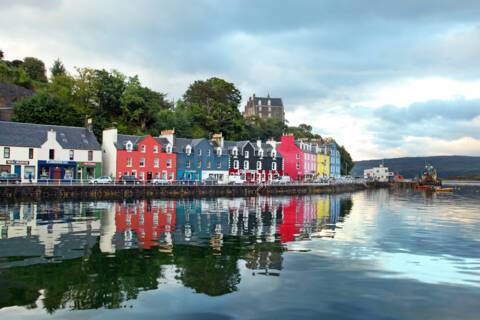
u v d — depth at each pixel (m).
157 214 43.66
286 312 15.05
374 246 26.97
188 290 17.27
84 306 15.42
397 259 23.17
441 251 25.61
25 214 41.47
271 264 21.66
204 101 139.88
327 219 42.38
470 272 20.59
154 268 20.53
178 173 89.00
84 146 75.94
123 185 68.25
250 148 104.00
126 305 15.53
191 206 54.81
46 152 71.38
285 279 18.92
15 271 19.67
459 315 15.06
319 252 24.75
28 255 23.02
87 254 23.41
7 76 117.44
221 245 26.64
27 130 71.56
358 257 23.53
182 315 14.69
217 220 39.66
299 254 24.11
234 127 122.81
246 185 84.75
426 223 40.06
